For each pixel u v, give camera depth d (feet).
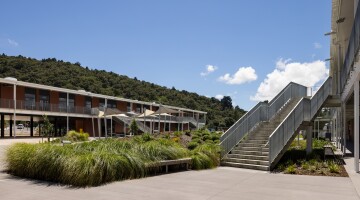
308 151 45.65
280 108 54.49
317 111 48.01
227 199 21.67
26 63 240.32
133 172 29.30
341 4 43.57
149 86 314.35
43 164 28.04
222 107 330.75
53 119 129.29
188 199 21.63
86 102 140.15
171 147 35.88
